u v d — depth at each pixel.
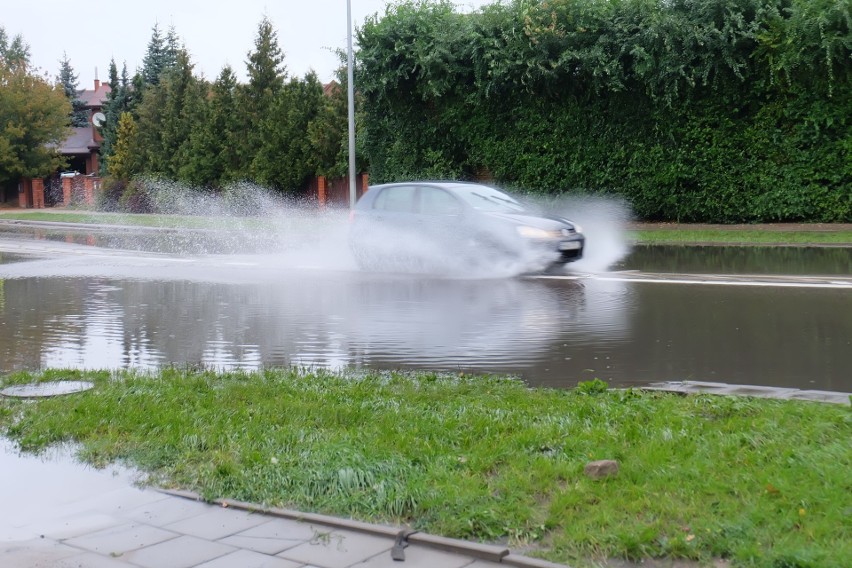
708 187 25.20
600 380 7.13
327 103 41.47
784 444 5.07
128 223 37.03
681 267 16.41
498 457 5.08
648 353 8.56
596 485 4.56
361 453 5.16
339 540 4.21
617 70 25.06
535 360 8.36
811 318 10.23
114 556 4.10
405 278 15.11
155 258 20.45
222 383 7.42
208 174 46.09
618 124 26.33
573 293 12.72
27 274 17.33
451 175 29.77
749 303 11.44
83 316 11.91
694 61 24.70
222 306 12.54
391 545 4.13
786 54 22.92
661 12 24.56
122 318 11.67
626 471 4.73
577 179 27.19
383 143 31.53
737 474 4.60
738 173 24.80
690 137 25.17
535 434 5.45
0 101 55.31
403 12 29.36
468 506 4.39
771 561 3.63
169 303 12.99
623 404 6.20
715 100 24.72
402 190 16.38
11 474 5.33
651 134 25.89
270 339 9.84
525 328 10.06
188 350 9.35
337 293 13.48
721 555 3.78
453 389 6.94
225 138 46.22
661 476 4.62
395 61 29.44
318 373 7.79
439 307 11.77
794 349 8.57
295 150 41.56
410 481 4.74
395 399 6.59
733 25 23.91
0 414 6.56
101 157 65.12
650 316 10.67
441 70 28.50
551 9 26.22
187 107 49.28
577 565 3.78
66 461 5.56
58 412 6.50
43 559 4.07
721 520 4.04
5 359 9.07
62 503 4.82
